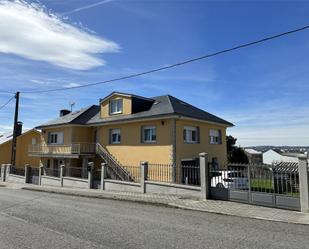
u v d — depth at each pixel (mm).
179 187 15969
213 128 27750
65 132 31594
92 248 6645
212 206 12750
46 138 34156
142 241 7254
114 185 20125
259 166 13000
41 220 9867
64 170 25188
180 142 23422
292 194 11977
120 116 26859
